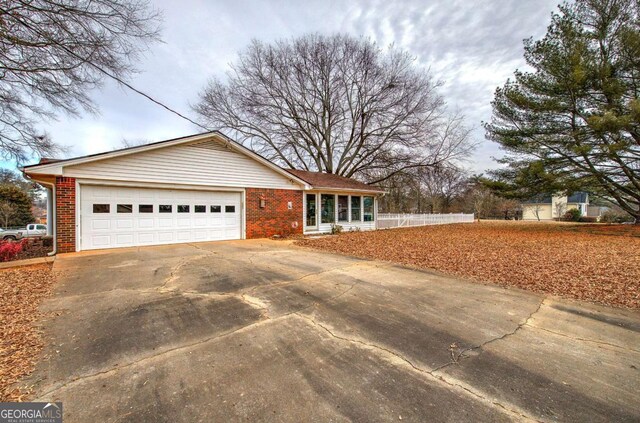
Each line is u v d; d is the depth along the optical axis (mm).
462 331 3340
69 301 4223
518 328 3428
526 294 4680
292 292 4730
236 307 4047
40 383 2307
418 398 2176
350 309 4000
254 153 11656
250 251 8703
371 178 23297
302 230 13680
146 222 9641
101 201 8820
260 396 2186
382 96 20719
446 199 34062
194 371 2508
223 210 11352
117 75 8016
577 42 13445
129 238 9328
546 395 2225
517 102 14977
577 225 21062
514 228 18578
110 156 8711
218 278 5543
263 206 12297
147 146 9312
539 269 6230
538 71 15234
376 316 3764
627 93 13180
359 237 12703
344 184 15891
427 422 1923
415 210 35406
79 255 7812
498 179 17734
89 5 6895
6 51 6996
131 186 9273
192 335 3195
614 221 28828
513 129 16109
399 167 21562
